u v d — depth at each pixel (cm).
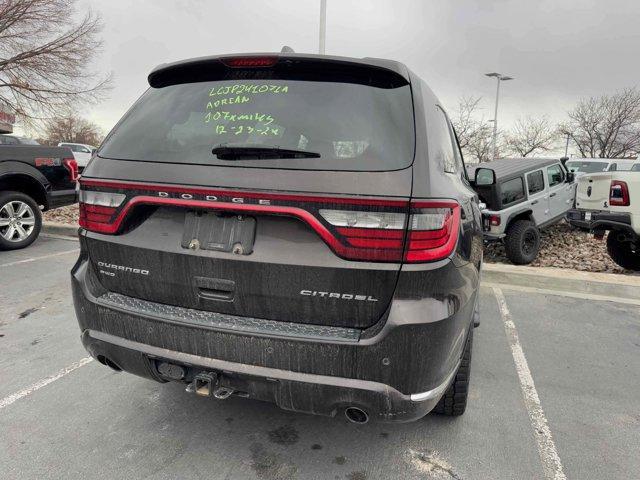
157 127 223
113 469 226
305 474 227
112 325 214
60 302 455
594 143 3912
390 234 177
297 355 184
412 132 195
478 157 3425
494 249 964
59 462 230
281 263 185
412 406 187
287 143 196
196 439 251
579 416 286
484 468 235
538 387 321
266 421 269
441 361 189
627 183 634
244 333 188
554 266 830
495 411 288
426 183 181
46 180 680
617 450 253
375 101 205
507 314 470
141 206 207
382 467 234
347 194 177
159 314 204
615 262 751
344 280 181
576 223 707
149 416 271
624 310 490
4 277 532
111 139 232
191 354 199
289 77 218
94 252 224
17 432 253
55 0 1723
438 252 182
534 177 878
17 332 384
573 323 448
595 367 355
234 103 215
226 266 193
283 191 181
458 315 193
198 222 199
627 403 303
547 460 243
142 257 209
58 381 308
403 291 179
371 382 182
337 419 273
